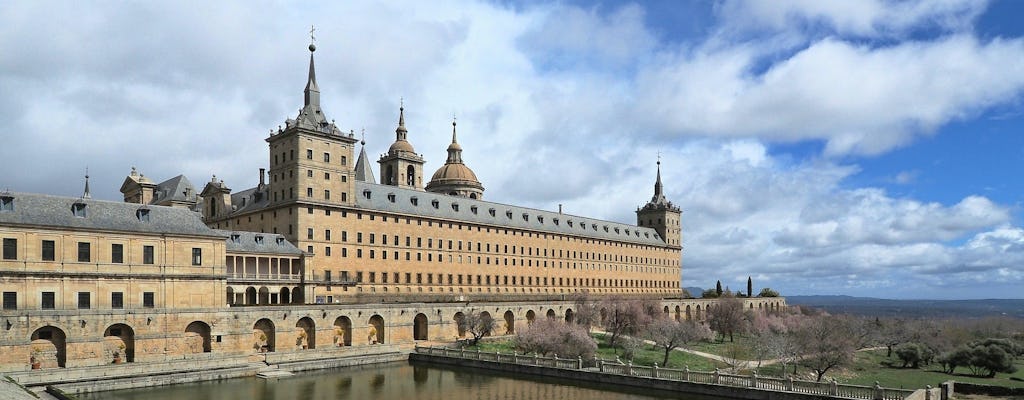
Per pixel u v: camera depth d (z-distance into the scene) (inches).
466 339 4419.3
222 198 5359.3
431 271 5438.0
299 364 3454.7
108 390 2851.9
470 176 7268.7
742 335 5703.7
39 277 2920.8
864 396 2455.7
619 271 7490.2
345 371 3489.2
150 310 3169.3
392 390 2970.0
